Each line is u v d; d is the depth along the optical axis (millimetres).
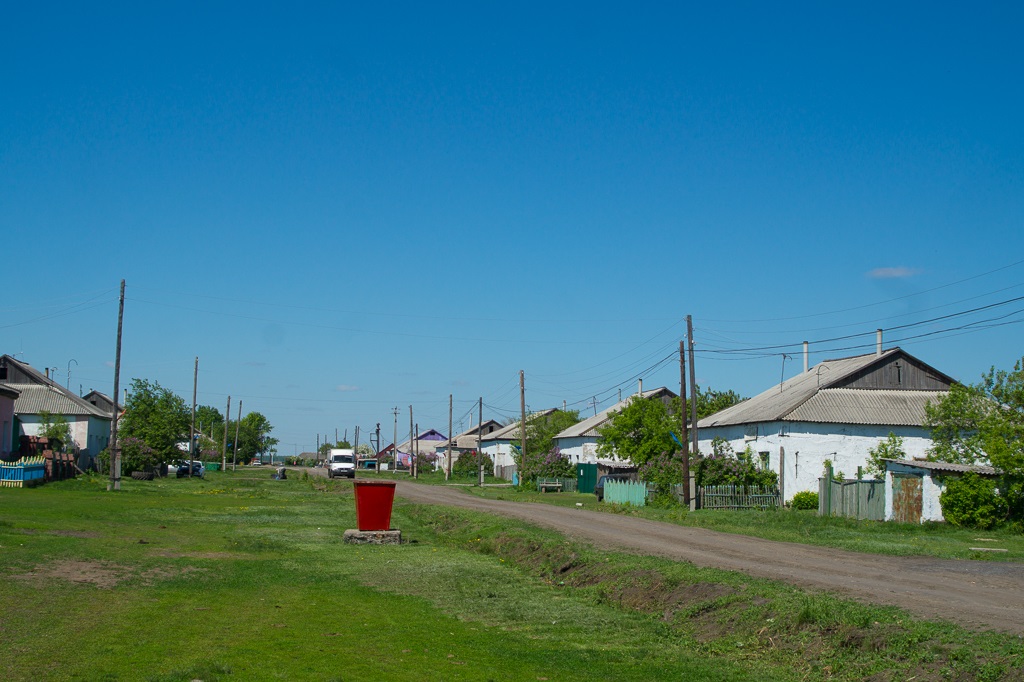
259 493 45969
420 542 23531
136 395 61875
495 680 9641
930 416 35250
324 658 10281
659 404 55500
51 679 8820
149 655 10008
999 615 11680
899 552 21734
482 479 88625
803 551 21328
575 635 12234
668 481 41562
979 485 29734
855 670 9766
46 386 65812
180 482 57750
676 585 14602
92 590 13758
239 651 10438
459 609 13859
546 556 20312
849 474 40219
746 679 9852
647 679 9836
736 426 46719
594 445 68000
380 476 94000
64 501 32375
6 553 16328
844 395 43281
